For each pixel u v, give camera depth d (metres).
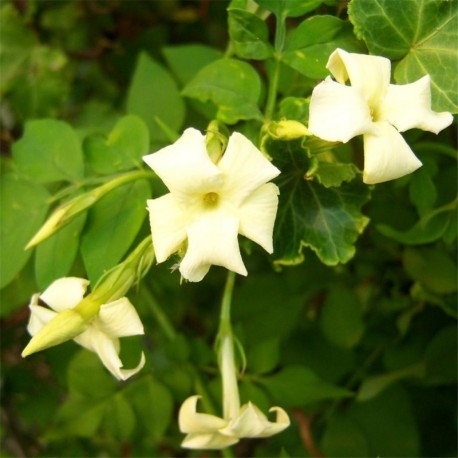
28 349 0.14
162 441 0.25
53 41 0.26
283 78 0.18
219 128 0.16
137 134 0.18
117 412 0.20
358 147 0.18
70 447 0.24
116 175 0.18
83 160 0.18
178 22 0.26
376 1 0.15
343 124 0.13
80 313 0.15
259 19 0.16
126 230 0.16
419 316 0.22
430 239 0.18
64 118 0.26
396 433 0.22
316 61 0.16
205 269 0.14
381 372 0.22
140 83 0.21
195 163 0.13
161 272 0.22
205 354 0.20
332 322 0.22
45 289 0.17
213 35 0.27
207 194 0.14
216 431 0.16
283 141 0.15
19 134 0.26
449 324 0.22
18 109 0.25
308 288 0.22
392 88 0.14
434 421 0.23
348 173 0.16
